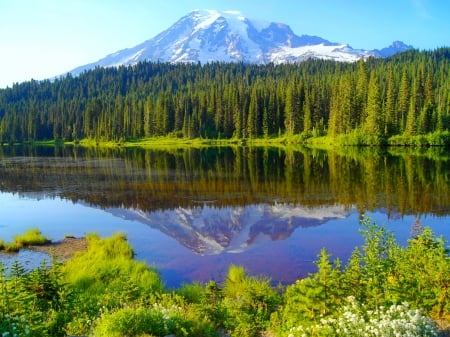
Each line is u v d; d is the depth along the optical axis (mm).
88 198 43656
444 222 28953
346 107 107000
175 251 25125
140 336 9977
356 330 8750
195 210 36500
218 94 138625
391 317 9352
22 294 11812
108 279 18297
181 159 81062
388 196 38594
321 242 25656
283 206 36438
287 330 10734
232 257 23531
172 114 147000
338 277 11711
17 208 39906
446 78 142625
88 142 156125
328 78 158000
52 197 44812
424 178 47656
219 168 63625
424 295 11047
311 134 117438
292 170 58438
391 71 107062
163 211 36656
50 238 29297
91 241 27078
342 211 33531
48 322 11734
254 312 13180
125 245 25469
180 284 19609
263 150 97125
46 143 169875
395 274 12344
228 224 31297
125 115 152750
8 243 27016
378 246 14328
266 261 22469
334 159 71188
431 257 11945
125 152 106438
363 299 11367
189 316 11789
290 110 123562
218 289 15461
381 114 100250
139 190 47125
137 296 15156
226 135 133750
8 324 9852
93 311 13141
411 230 27172
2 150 130375
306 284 11375
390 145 97125
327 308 10844
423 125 97188
